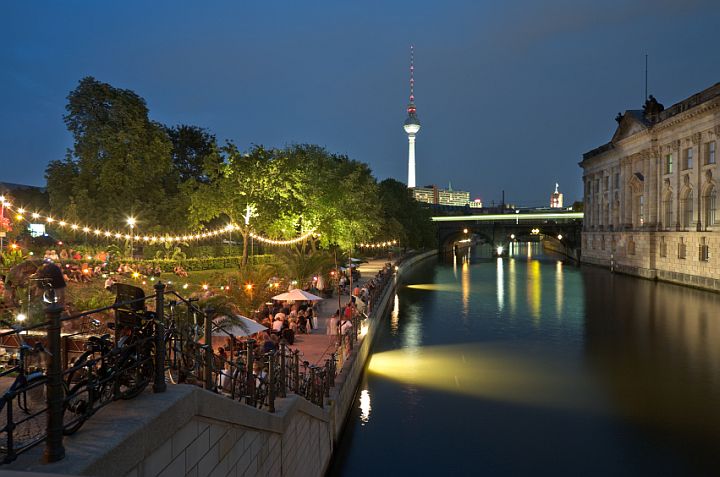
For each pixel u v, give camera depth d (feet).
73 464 15.42
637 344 107.34
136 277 96.89
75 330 43.45
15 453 15.76
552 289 205.05
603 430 62.90
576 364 91.91
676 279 223.71
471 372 86.84
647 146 250.37
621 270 281.54
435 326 128.26
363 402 72.02
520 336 115.96
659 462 55.01
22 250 98.32
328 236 168.66
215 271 139.33
